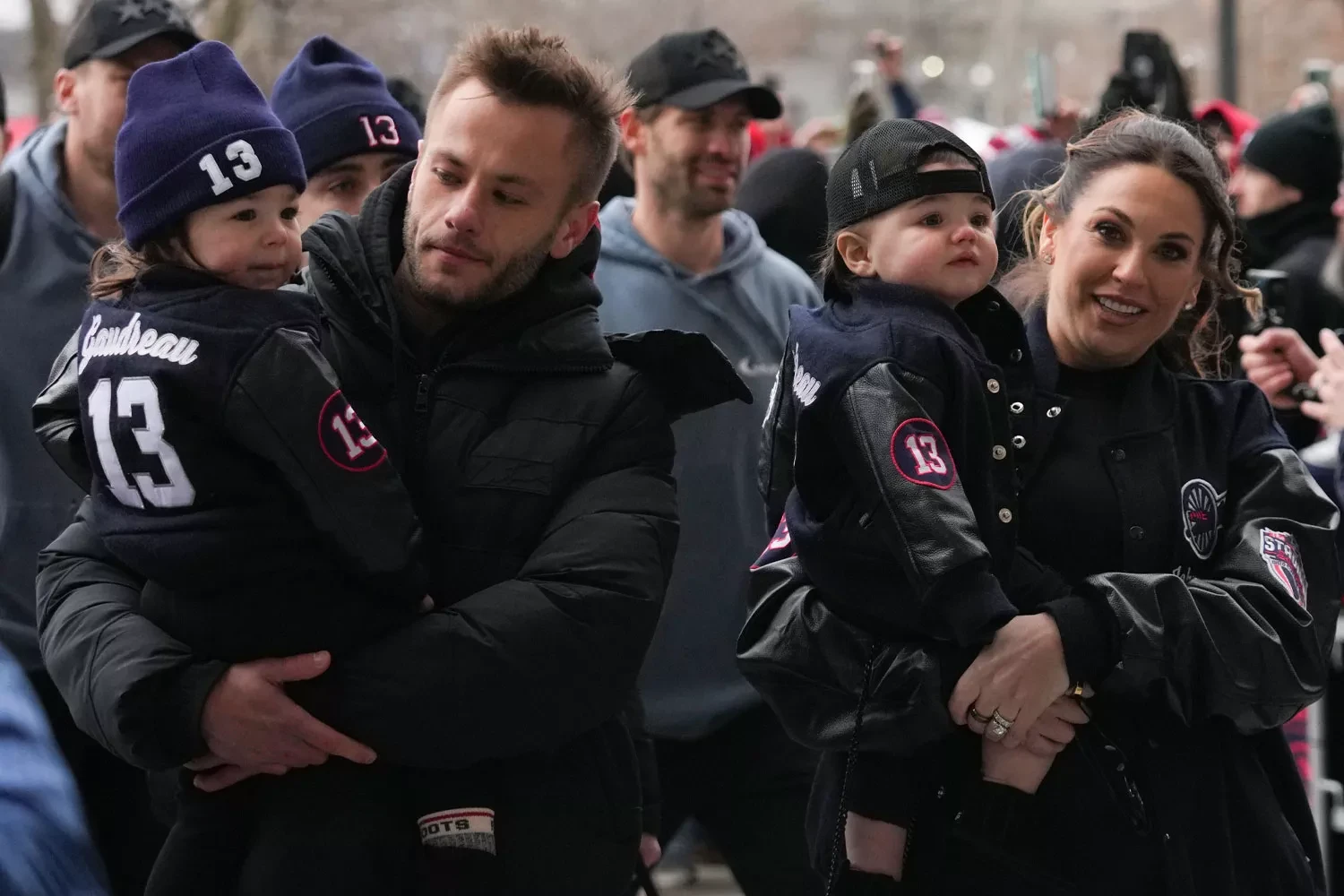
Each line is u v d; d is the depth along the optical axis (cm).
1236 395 391
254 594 334
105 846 488
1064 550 369
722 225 580
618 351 373
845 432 354
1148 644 348
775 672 379
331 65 509
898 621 359
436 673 336
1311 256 691
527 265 356
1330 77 974
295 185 350
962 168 368
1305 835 387
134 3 512
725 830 534
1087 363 382
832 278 384
